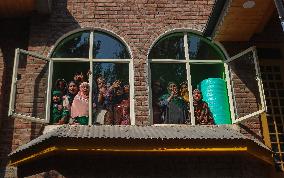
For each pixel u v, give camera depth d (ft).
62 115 28.09
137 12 31.53
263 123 28.89
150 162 24.29
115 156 24.13
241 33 30.27
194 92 29.96
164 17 31.53
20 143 26.66
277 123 29.89
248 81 29.96
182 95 29.68
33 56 28.50
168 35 31.35
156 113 28.86
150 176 24.00
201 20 31.71
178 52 30.94
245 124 28.50
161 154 24.23
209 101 29.73
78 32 30.78
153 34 30.89
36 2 29.66
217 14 28.73
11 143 26.99
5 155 26.55
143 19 31.32
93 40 30.63
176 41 31.37
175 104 29.32
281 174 27.04
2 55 29.40
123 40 30.53
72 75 29.43
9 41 30.27
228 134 24.36
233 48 31.09
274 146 28.91
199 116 29.19
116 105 28.73
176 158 24.59
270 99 30.58
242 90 29.68
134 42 30.48
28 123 27.25
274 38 31.91
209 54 31.35
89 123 27.94
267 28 32.14
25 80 28.43
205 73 30.71
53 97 28.53
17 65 27.35
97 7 31.42
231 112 29.43
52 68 29.35
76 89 29.01
